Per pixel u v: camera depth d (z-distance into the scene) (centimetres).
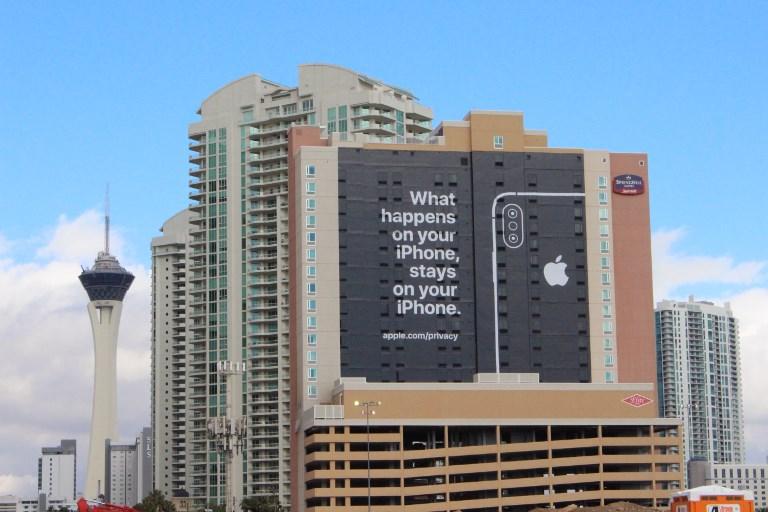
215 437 18875
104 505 19925
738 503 15288
